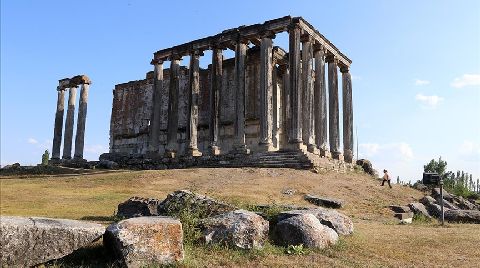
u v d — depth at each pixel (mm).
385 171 29547
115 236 7480
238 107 35781
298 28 34000
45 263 7426
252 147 40250
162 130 48688
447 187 45000
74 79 50094
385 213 19828
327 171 30688
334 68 40469
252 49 42094
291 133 32656
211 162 35031
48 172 35875
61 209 15992
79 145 47875
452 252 10523
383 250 10250
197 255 8547
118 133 53719
